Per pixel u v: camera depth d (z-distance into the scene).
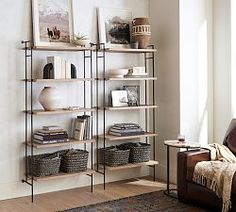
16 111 4.43
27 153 4.50
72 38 4.69
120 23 5.07
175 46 4.96
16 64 4.41
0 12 4.30
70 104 4.76
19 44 4.41
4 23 4.32
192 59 5.03
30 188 4.55
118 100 4.96
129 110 5.22
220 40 5.12
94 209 4.01
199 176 3.95
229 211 3.75
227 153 4.34
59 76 4.38
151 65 5.29
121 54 5.12
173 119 5.04
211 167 3.90
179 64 4.93
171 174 5.10
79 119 4.65
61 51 4.68
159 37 5.18
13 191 4.45
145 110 5.36
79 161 4.49
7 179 4.42
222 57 5.11
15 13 4.38
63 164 4.48
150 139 5.38
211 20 5.19
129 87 5.11
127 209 4.00
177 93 4.97
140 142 5.24
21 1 4.41
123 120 5.18
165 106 5.14
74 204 4.20
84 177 4.90
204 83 5.15
